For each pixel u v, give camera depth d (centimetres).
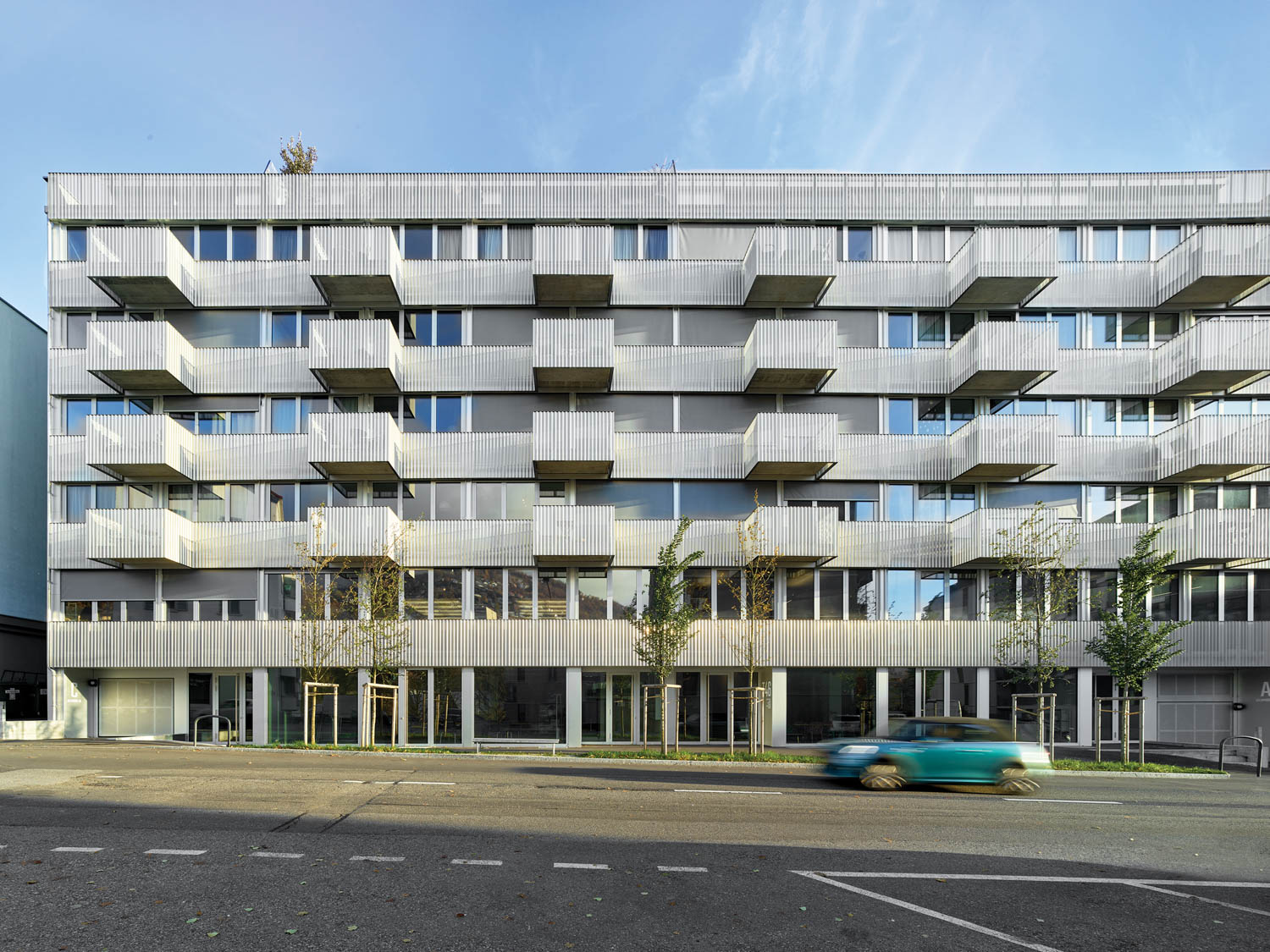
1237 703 2586
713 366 2597
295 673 2473
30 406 3017
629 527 2520
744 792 1391
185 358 2519
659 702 2511
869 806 1272
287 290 2595
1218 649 2512
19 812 1078
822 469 2491
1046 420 2422
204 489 2567
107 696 2552
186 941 613
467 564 2506
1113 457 2597
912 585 2555
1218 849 1030
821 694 2491
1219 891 828
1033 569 2205
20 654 2973
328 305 2612
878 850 967
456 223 2656
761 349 2416
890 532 2553
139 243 2439
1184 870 912
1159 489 2631
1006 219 2655
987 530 2397
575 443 2412
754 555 2370
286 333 2616
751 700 2078
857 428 2617
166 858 844
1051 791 1516
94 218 2594
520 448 2547
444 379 2580
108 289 2511
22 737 2412
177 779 1384
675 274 2622
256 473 2536
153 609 2509
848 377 2603
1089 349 2611
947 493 2614
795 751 2288
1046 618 2175
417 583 2522
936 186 2664
